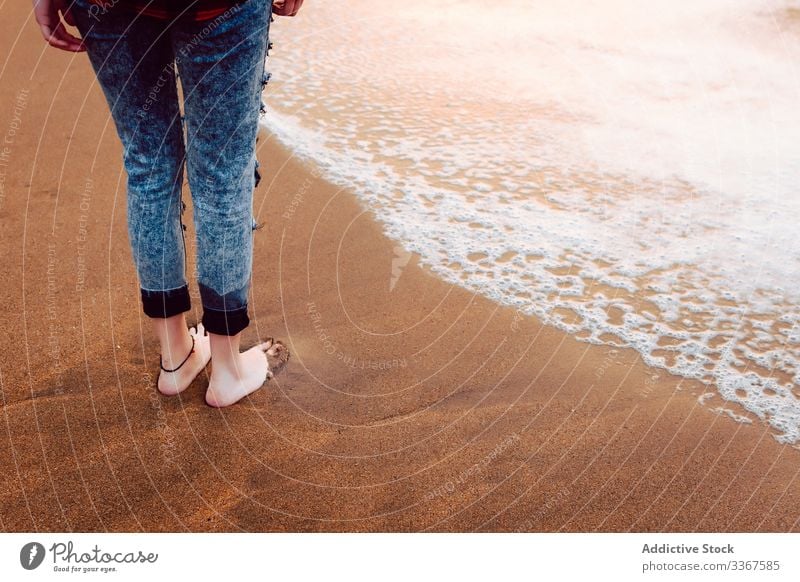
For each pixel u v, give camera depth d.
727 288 2.35
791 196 2.80
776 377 2.02
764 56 3.93
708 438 1.81
